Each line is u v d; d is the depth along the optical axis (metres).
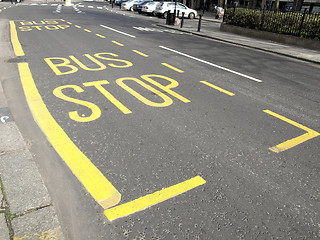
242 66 8.78
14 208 2.58
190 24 21.41
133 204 2.79
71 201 2.79
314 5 26.36
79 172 3.21
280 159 3.72
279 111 5.34
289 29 13.97
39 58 7.93
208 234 2.50
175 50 10.54
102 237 2.41
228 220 2.67
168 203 2.83
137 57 8.90
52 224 2.44
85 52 9.06
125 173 3.24
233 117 4.91
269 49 12.12
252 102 5.70
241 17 16.52
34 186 2.89
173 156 3.63
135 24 18.56
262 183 3.22
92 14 24.22
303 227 2.64
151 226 2.54
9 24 14.77
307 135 4.43
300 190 3.15
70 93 5.44
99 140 3.88
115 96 5.43
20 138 3.75
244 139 4.18
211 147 3.90
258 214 2.77
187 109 5.09
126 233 2.46
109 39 11.78
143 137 4.03
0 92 5.34
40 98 5.12
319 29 12.64
